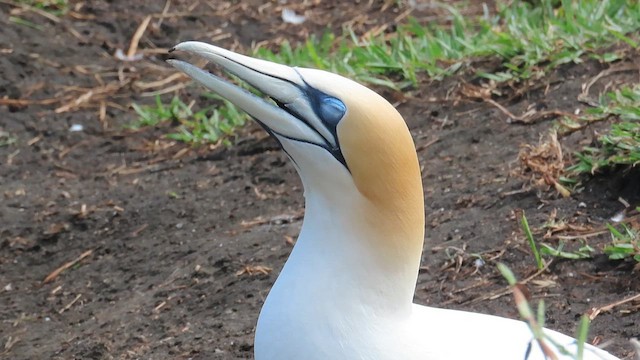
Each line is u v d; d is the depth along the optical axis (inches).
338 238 281.3
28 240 575.5
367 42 718.5
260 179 590.6
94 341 466.3
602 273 420.2
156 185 614.9
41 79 770.8
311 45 690.2
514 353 286.5
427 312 299.6
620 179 465.4
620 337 381.7
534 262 437.4
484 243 457.4
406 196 281.0
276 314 281.4
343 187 279.9
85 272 538.6
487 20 699.4
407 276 285.1
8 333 495.5
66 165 672.4
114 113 732.7
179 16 852.0
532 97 569.6
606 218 452.1
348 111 278.7
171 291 495.2
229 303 470.9
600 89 551.5
